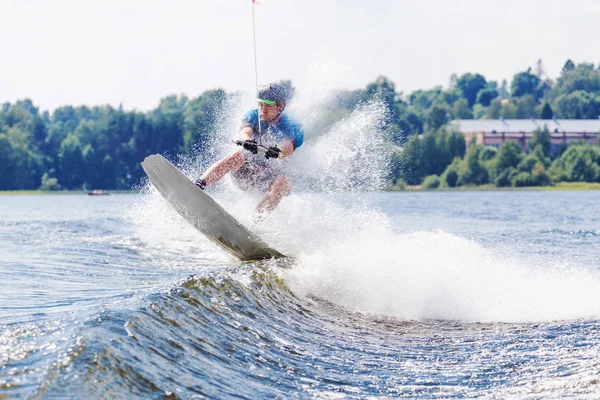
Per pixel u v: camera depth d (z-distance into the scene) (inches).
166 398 430.0
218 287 666.8
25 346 455.2
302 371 535.8
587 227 1920.5
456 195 6446.9
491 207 3440.0
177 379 458.3
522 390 507.2
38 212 3129.9
